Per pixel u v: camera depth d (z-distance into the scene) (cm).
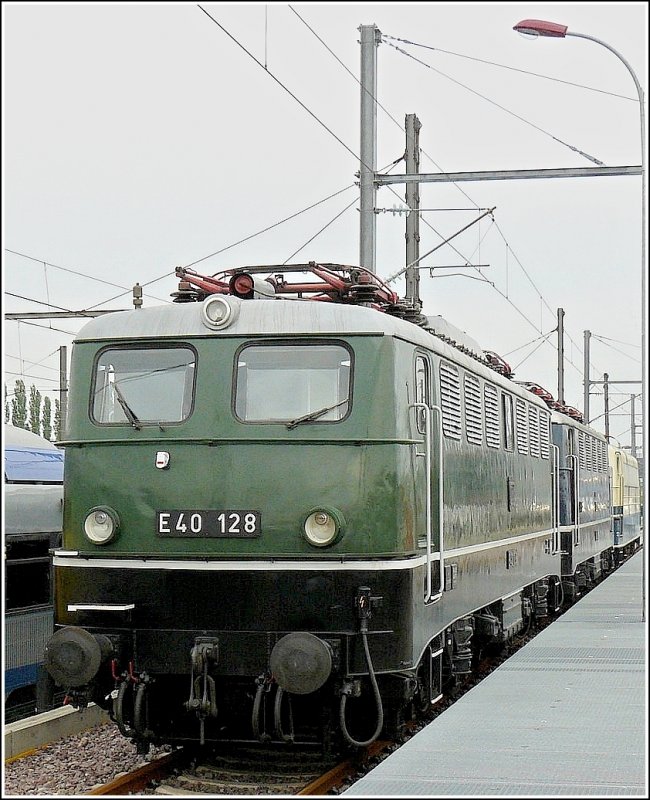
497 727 939
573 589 2383
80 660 955
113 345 1042
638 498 4588
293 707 1004
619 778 771
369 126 1812
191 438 995
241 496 980
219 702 1002
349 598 956
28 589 1359
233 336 1012
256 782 956
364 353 995
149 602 987
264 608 965
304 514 971
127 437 1009
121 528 1002
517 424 1658
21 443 1441
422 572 1038
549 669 1255
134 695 1016
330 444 980
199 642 971
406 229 2109
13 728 1122
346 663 952
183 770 998
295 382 1000
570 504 2361
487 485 1398
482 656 1666
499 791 739
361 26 1816
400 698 1005
